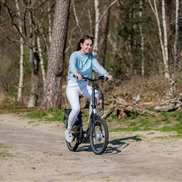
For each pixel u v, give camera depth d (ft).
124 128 38.11
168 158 25.79
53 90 57.11
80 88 28.35
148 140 31.81
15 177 21.68
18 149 29.55
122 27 96.94
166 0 88.53
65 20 56.75
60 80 57.52
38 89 72.13
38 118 50.26
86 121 45.03
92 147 28.09
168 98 47.50
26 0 69.82
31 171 22.98
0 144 31.65
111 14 104.78
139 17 92.27
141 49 94.32
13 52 95.35
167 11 88.79
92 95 27.86
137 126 39.11
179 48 81.05
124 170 22.77
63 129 41.93
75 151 29.71
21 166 24.08
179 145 29.37
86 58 28.30
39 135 38.52
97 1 76.79
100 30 93.30
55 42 56.95
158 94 52.39
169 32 86.12
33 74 71.82
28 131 41.47
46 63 98.27
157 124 38.91
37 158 26.45
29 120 49.19
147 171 22.31
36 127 44.16
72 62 27.68
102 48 84.38
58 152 29.17
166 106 43.24
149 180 20.43
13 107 67.56
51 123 45.85
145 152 28.04
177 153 27.04
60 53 56.95
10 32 85.25
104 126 27.04
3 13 81.97
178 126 36.52
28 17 74.13
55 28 56.90
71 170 23.16
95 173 22.25
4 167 23.80
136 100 45.24
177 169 22.59
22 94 81.30
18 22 80.53
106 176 21.44
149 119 41.04
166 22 85.30
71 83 28.32
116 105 43.88
